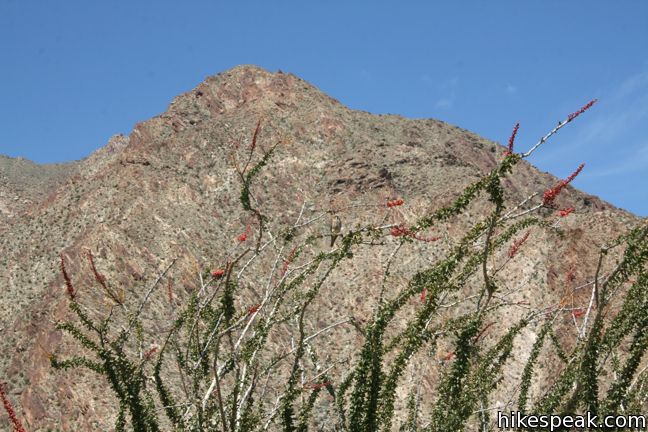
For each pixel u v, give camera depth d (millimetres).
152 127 134000
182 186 103438
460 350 11898
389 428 12641
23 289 97250
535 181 128625
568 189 129875
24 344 70750
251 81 141750
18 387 62312
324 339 46500
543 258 42406
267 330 12602
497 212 10695
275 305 12539
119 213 101625
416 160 113250
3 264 104938
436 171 108875
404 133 135375
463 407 12164
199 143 115438
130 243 82125
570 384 11719
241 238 12266
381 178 103250
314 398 13023
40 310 73875
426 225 11672
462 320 12078
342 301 57438
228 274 11453
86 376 55188
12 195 186375
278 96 133625
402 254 44844
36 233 108875
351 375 13102
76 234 104938
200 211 98125
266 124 120250
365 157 111938
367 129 129875
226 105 139875
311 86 140125
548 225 12250
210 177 105688
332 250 12648
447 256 11852
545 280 40656
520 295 39344
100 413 52188
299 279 12406
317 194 102938
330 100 137875
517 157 10641
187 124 136000
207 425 12016
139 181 106875
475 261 11711
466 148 140875
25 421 55500
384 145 119000
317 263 12383
